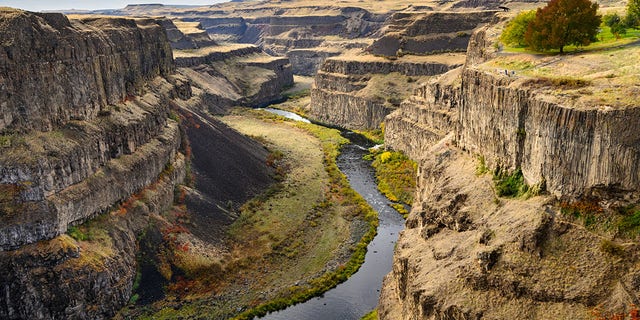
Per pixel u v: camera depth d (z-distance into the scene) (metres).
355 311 68.31
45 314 59.16
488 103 61.88
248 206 98.06
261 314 67.44
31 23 66.62
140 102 95.25
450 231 58.69
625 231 44.41
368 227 92.50
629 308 39.81
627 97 47.00
